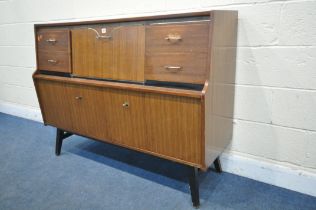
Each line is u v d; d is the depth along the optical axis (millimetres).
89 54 1331
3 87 2678
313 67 1174
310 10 1126
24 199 1301
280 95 1279
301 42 1174
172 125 1127
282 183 1360
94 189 1372
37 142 1983
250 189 1354
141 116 1211
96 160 1680
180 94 1039
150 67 1133
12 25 2346
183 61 1043
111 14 1766
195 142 1091
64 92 1482
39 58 1576
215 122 1169
